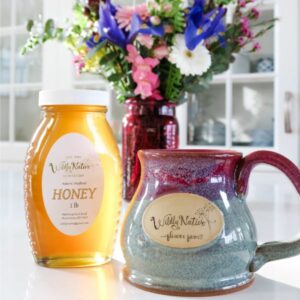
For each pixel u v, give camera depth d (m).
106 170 0.47
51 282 0.42
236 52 0.89
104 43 0.80
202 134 2.11
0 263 0.48
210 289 0.38
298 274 0.45
